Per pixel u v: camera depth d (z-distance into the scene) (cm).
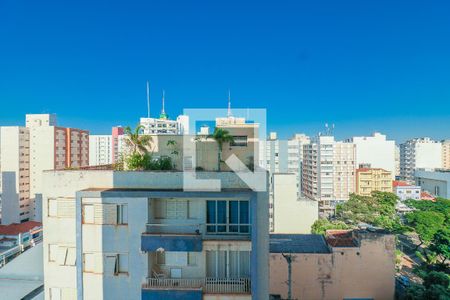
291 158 12656
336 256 4297
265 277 1752
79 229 1697
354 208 10669
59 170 1792
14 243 7550
